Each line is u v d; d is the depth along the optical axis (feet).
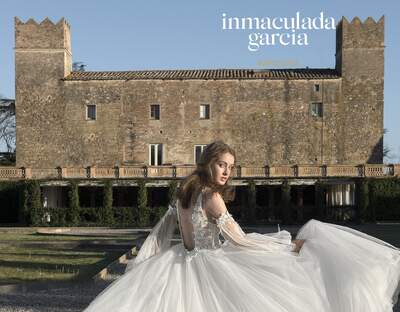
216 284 12.39
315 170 129.80
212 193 12.87
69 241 70.95
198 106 144.15
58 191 141.59
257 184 128.77
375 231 91.71
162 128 144.05
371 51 142.00
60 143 144.46
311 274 12.64
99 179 128.77
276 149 142.41
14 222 135.33
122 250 61.36
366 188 124.06
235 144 143.13
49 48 145.69
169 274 12.81
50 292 32.01
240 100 143.43
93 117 144.87
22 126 144.87
